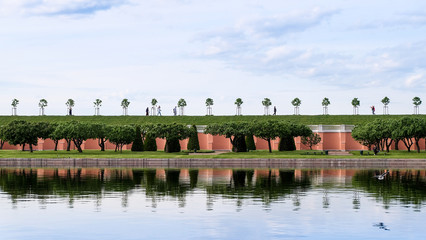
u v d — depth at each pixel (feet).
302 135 276.82
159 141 320.50
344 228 73.31
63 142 314.76
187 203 95.20
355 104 418.10
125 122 382.42
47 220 79.10
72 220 79.05
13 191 112.98
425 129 246.68
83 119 389.19
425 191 112.16
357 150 293.02
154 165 204.33
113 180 137.80
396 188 117.60
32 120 385.91
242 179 140.15
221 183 129.49
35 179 140.77
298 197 102.89
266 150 297.33
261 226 74.59
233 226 74.59
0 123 376.27
